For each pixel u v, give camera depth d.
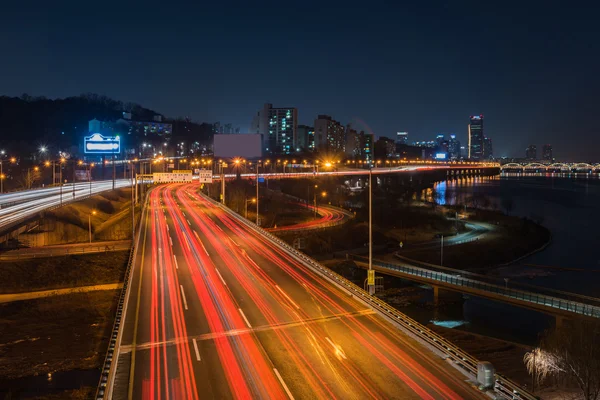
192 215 95.31
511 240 121.88
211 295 42.53
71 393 37.47
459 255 103.50
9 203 96.06
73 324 54.09
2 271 63.34
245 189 149.50
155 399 24.20
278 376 26.95
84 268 67.19
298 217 127.75
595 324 46.28
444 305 71.38
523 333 60.31
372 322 36.16
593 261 106.38
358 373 27.47
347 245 106.62
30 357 45.03
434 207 181.50
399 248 106.31
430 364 28.84
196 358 29.28
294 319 36.59
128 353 29.95
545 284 85.00
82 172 177.75
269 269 52.50
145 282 46.84
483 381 25.80
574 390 38.03
